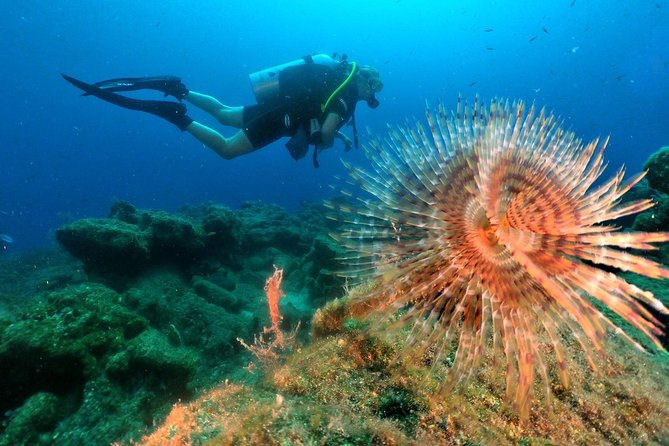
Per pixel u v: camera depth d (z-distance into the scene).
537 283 0.69
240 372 1.81
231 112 2.48
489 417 0.65
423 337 0.70
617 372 0.75
